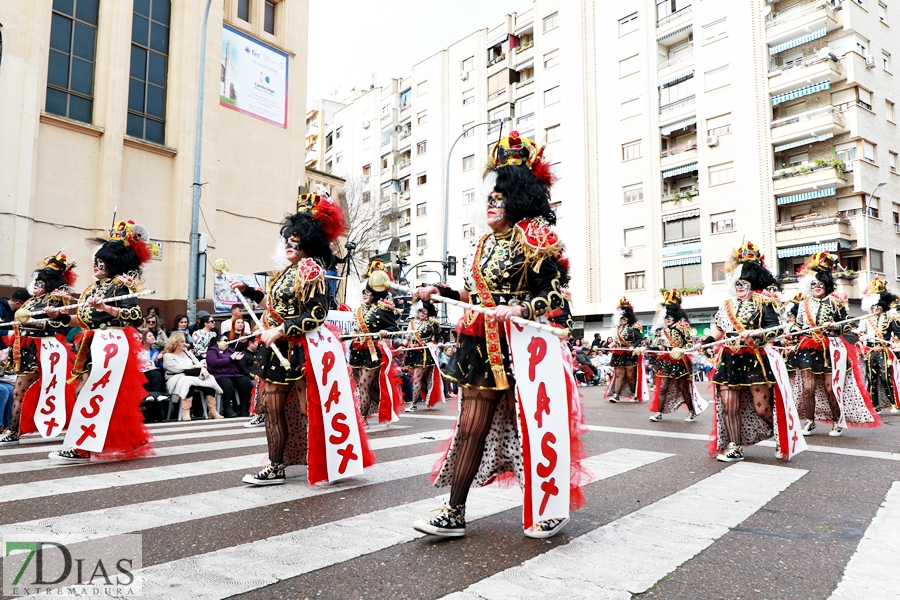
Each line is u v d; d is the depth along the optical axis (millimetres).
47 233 13961
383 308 8023
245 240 17969
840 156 25875
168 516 3209
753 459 5199
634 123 30656
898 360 9922
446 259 19750
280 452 4086
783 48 26859
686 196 28625
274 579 2338
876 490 4035
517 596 2215
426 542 2836
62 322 6133
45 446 6031
